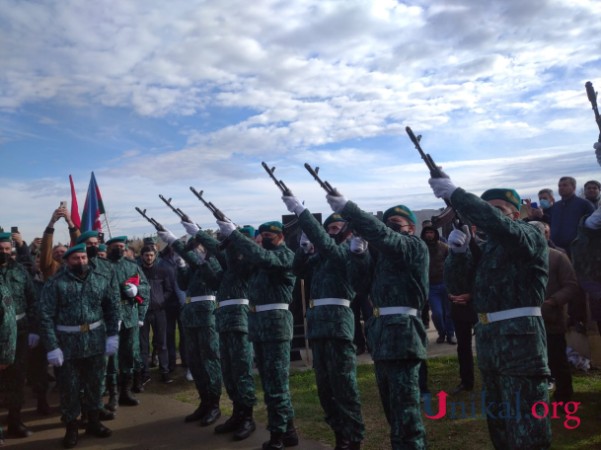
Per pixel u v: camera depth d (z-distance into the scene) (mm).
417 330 3709
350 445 4348
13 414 5617
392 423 3656
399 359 3627
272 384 4699
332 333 4273
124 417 6066
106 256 6867
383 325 3730
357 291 4148
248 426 5234
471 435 4758
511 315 3266
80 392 5355
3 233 5633
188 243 5789
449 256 3723
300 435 5141
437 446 4578
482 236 4219
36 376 6434
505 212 3688
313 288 4523
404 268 3729
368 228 3607
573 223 7305
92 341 5281
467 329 5898
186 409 6277
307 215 4312
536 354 3195
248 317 4906
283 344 4758
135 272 6848
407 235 3912
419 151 3400
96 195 9227
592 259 4379
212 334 5750
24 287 5863
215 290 5641
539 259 3258
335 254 4270
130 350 6586
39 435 5680
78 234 7547
